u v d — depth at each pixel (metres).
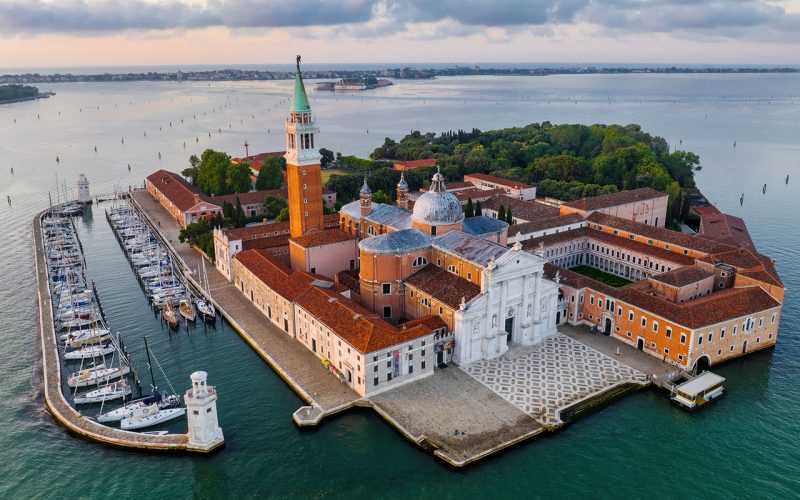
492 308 115.56
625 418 100.25
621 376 111.00
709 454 91.62
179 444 92.81
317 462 90.12
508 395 105.00
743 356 120.44
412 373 109.06
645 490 84.44
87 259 187.88
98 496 84.50
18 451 93.38
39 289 158.88
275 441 94.81
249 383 111.25
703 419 100.00
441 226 134.38
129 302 152.00
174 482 86.94
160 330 135.25
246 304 146.00
